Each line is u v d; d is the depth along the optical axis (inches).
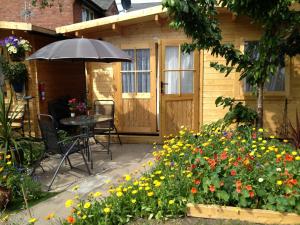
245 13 175.3
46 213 134.2
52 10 453.1
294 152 142.1
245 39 240.1
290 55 188.7
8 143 187.9
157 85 260.1
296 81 240.2
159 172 139.6
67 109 300.7
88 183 170.7
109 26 252.1
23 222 125.6
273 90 244.1
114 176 180.7
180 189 125.5
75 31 263.3
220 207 117.6
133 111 265.4
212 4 181.5
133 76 262.8
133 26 256.1
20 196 150.4
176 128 255.0
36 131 275.6
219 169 122.6
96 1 579.5
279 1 154.0
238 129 187.2
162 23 249.1
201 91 252.1
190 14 171.8
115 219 115.3
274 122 245.4
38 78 274.7
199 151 139.8
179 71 250.1
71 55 180.9
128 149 244.7
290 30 173.9
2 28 255.3
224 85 248.5
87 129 209.9
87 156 214.2
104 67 267.4
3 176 151.7
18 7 470.0
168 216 119.3
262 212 113.3
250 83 193.0
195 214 120.5
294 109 242.7
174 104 253.0
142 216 120.7
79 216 115.0
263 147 151.8
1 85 253.0
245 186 115.8
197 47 194.2
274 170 121.3
